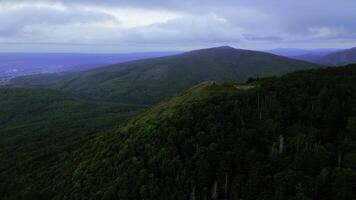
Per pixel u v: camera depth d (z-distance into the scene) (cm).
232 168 6038
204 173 6081
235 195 5547
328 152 5519
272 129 6438
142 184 6562
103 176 7562
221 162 6078
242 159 6053
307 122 6469
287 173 5309
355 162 5162
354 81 7331
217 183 5941
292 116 6681
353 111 6184
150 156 7125
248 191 5456
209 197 5884
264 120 6738
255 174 5562
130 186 6694
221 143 6481
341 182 4897
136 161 7244
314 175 5291
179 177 6231
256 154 6000
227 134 6650
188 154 6650
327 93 6794
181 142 6981
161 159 6831
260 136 6444
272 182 5388
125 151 7800
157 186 6328
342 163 5303
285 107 6850
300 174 5206
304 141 5859
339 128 6078
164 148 6994
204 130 7006
